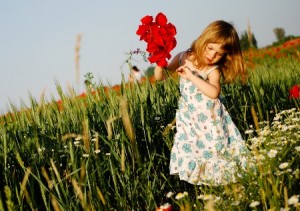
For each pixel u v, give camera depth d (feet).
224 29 9.16
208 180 8.54
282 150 8.31
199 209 7.29
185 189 10.09
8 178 8.23
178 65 10.49
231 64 9.70
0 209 6.84
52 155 8.79
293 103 16.42
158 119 11.64
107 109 10.77
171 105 12.57
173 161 10.02
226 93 15.64
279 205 6.23
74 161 8.34
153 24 8.71
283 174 7.18
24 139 9.11
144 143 10.75
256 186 7.42
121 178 9.05
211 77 9.62
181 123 10.09
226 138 9.84
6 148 8.18
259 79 17.61
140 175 8.90
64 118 10.71
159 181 9.91
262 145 9.62
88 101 10.98
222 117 9.92
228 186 7.85
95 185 7.79
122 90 9.37
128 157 9.90
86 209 6.57
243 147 9.71
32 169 8.27
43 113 10.59
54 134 10.16
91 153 8.64
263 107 14.96
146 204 8.89
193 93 9.88
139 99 11.50
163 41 8.59
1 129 9.09
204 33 9.32
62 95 10.22
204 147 9.75
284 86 17.40
